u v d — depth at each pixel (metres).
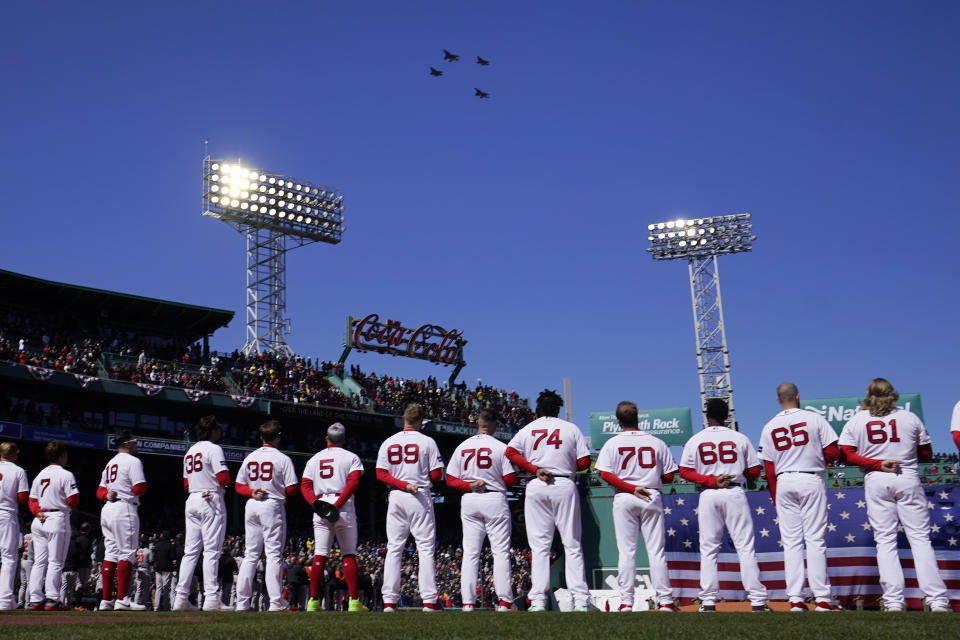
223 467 11.98
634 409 10.12
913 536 9.34
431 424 51.78
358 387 53.34
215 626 6.14
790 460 9.62
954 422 9.55
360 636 5.24
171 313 48.09
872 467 9.48
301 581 23.83
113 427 42.16
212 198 57.50
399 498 10.45
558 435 10.04
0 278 41.16
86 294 44.38
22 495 11.68
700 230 55.41
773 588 21.81
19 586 18.23
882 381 9.72
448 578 37.59
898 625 5.80
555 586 31.03
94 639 5.27
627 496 9.87
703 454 10.20
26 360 38.44
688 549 24.02
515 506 50.12
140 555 21.12
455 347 61.47
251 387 46.41
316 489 10.88
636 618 6.84
